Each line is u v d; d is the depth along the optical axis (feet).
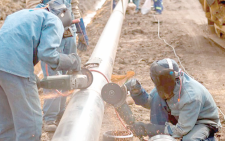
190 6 73.41
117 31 34.83
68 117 15.60
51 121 21.66
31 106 15.83
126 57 38.42
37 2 20.03
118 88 16.28
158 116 16.80
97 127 15.79
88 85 17.90
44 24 15.47
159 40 46.42
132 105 24.80
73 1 23.43
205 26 54.34
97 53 24.88
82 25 23.71
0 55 14.88
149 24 57.00
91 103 16.76
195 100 14.78
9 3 59.00
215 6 37.42
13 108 15.60
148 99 17.29
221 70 33.24
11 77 15.07
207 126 15.62
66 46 22.27
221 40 43.27
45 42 15.15
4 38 15.15
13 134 16.96
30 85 15.62
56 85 16.79
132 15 63.52
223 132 20.66
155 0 65.10
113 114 23.24
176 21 59.21
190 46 42.78
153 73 14.55
